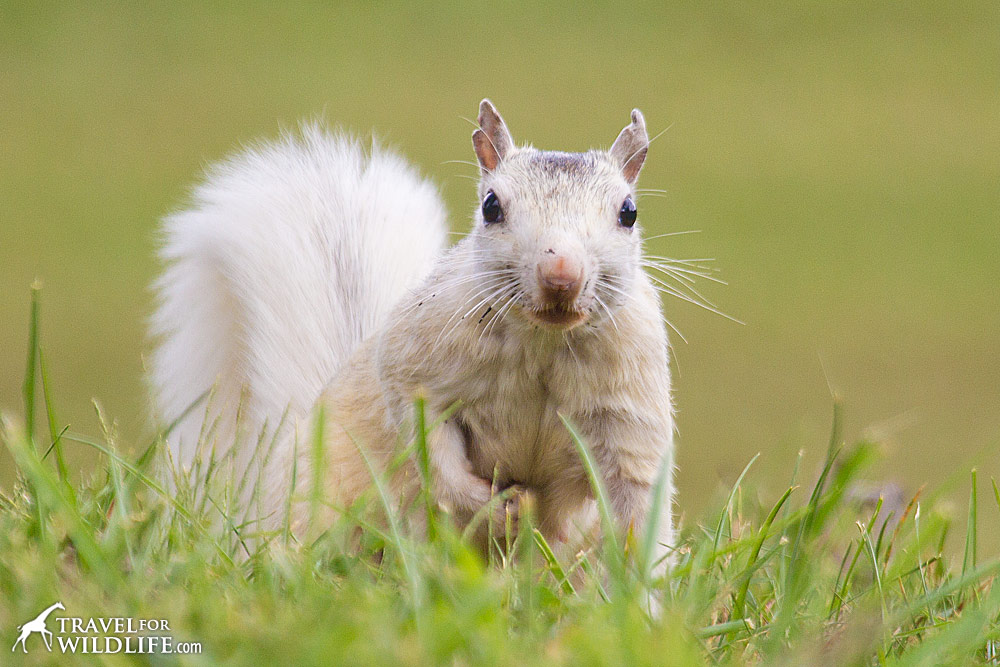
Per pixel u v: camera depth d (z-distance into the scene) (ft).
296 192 8.30
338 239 8.28
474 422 7.93
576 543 7.93
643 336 7.92
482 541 7.94
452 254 7.96
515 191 7.89
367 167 8.34
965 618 7.66
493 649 7.57
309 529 7.73
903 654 7.66
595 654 7.57
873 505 8.00
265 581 7.66
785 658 7.63
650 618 7.63
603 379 7.91
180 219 8.30
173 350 8.27
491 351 7.89
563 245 7.85
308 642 7.56
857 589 7.87
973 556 7.81
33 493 7.73
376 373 7.98
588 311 7.86
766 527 7.75
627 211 7.91
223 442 8.19
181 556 7.68
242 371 8.27
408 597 7.64
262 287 8.24
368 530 7.73
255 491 7.84
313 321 8.24
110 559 7.64
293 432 8.05
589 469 7.73
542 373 7.91
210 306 8.28
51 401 7.78
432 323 7.91
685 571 7.73
